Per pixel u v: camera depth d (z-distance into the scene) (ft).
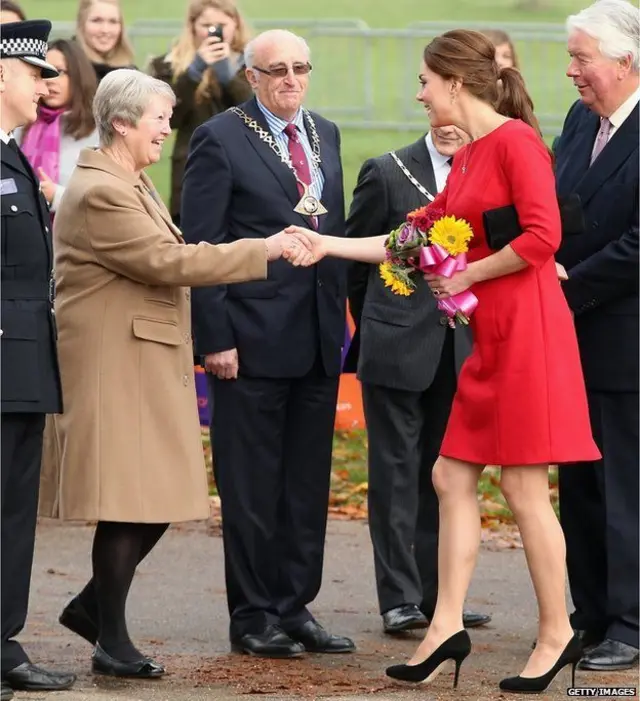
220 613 92.58
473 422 73.82
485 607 94.94
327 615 93.04
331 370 83.66
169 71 118.73
